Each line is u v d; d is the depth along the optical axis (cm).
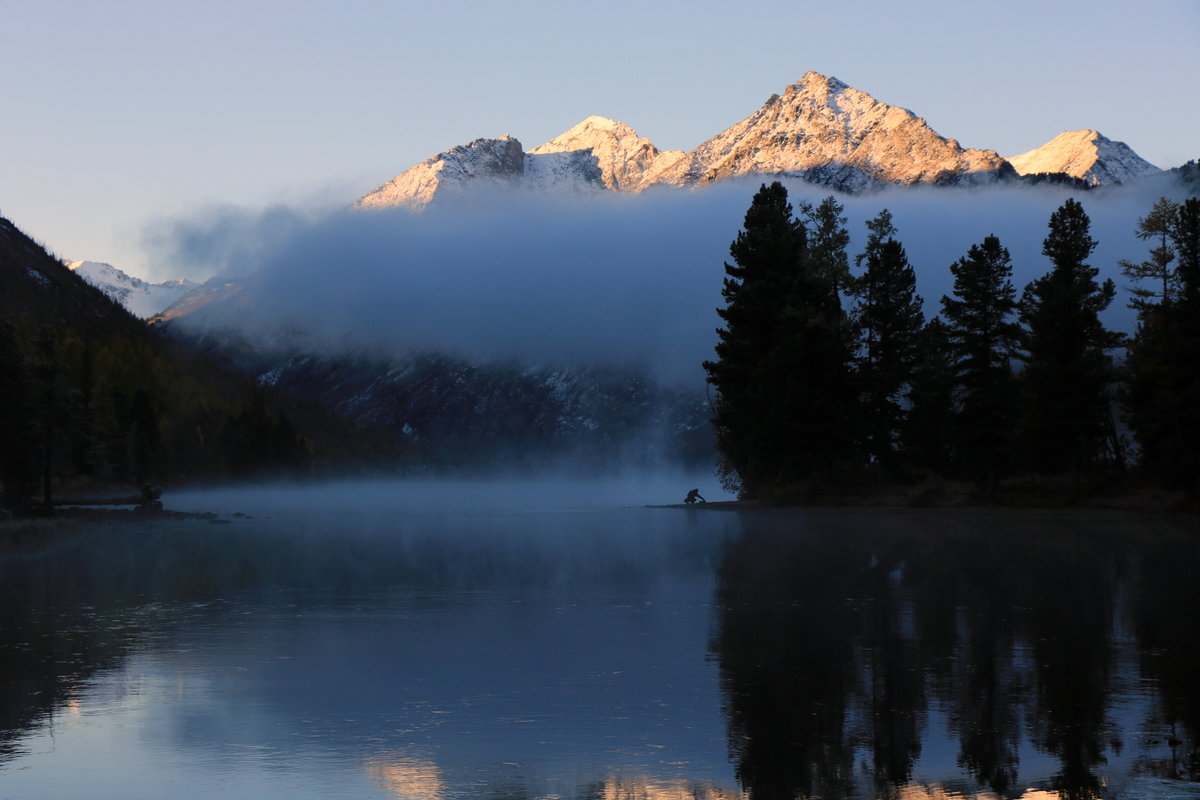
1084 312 8206
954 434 9119
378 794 1381
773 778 1436
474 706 1828
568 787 1406
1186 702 1802
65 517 9075
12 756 1559
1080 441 8262
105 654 2320
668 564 4234
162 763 1516
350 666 2177
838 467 9275
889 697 1856
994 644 2322
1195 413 7450
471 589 3494
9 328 9581
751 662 2169
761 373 8875
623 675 2062
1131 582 3394
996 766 1474
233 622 2784
